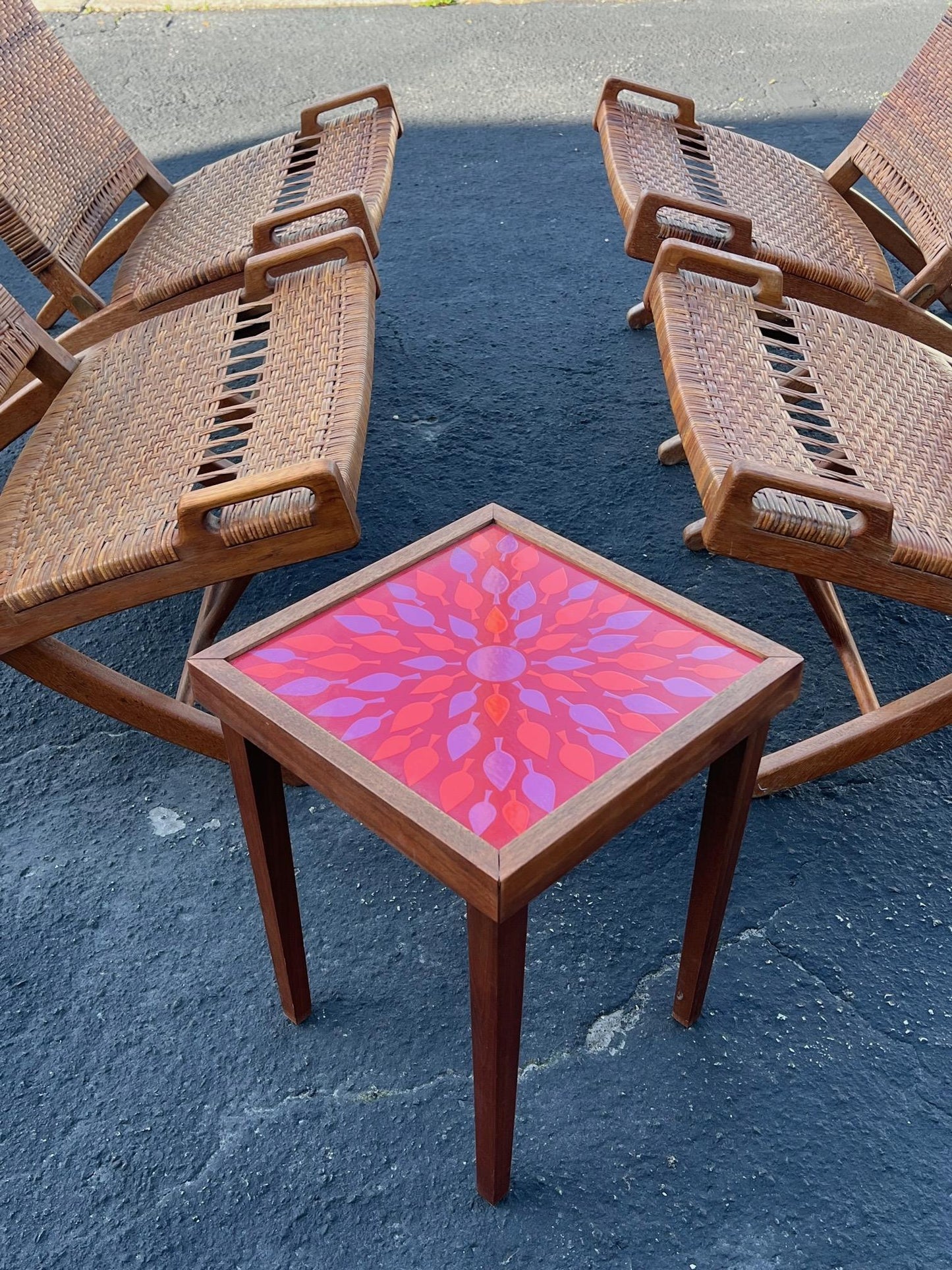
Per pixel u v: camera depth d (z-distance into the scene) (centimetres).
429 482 256
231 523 153
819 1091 150
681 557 237
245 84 441
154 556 154
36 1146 146
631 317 303
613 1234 137
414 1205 140
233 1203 140
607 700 122
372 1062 154
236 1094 151
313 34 482
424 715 121
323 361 182
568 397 283
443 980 164
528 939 169
